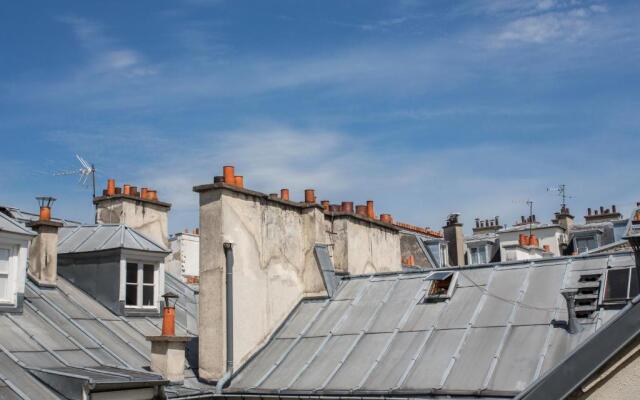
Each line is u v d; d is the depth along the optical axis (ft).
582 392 27.14
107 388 39.37
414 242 140.56
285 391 46.60
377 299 53.93
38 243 55.06
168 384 44.42
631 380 26.86
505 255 123.75
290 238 57.00
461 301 49.49
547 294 46.62
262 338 52.95
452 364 43.52
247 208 53.42
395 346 47.57
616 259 47.37
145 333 55.52
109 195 75.51
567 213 156.87
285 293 55.67
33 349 44.24
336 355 49.01
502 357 42.55
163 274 61.41
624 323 26.84
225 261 51.03
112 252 57.77
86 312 54.13
